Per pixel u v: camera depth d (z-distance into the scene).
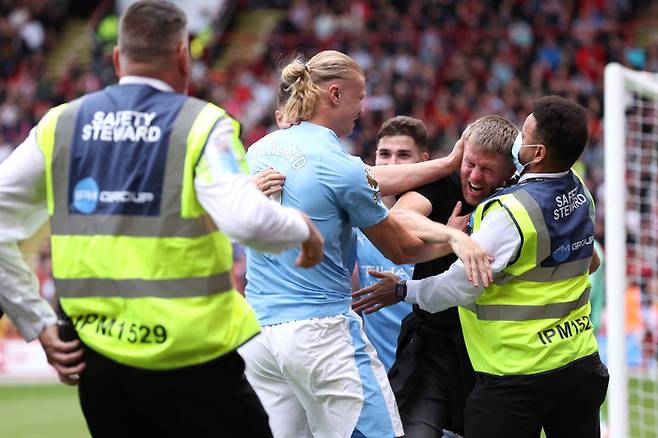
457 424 18.77
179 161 13.19
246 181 12.95
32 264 74.81
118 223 13.34
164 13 13.65
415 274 19.31
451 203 18.80
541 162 17.05
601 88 80.19
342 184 16.86
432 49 84.12
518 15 87.12
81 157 13.55
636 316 42.94
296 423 18.09
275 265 17.31
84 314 13.61
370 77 80.31
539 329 16.81
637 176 32.44
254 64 87.94
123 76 13.87
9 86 90.25
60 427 38.41
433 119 78.00
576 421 17.52
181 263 13.25
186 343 13.25
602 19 87.69
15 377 55.81
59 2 101.38
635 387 40.19
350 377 17.06
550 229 16.67
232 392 13.91
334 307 17.23
